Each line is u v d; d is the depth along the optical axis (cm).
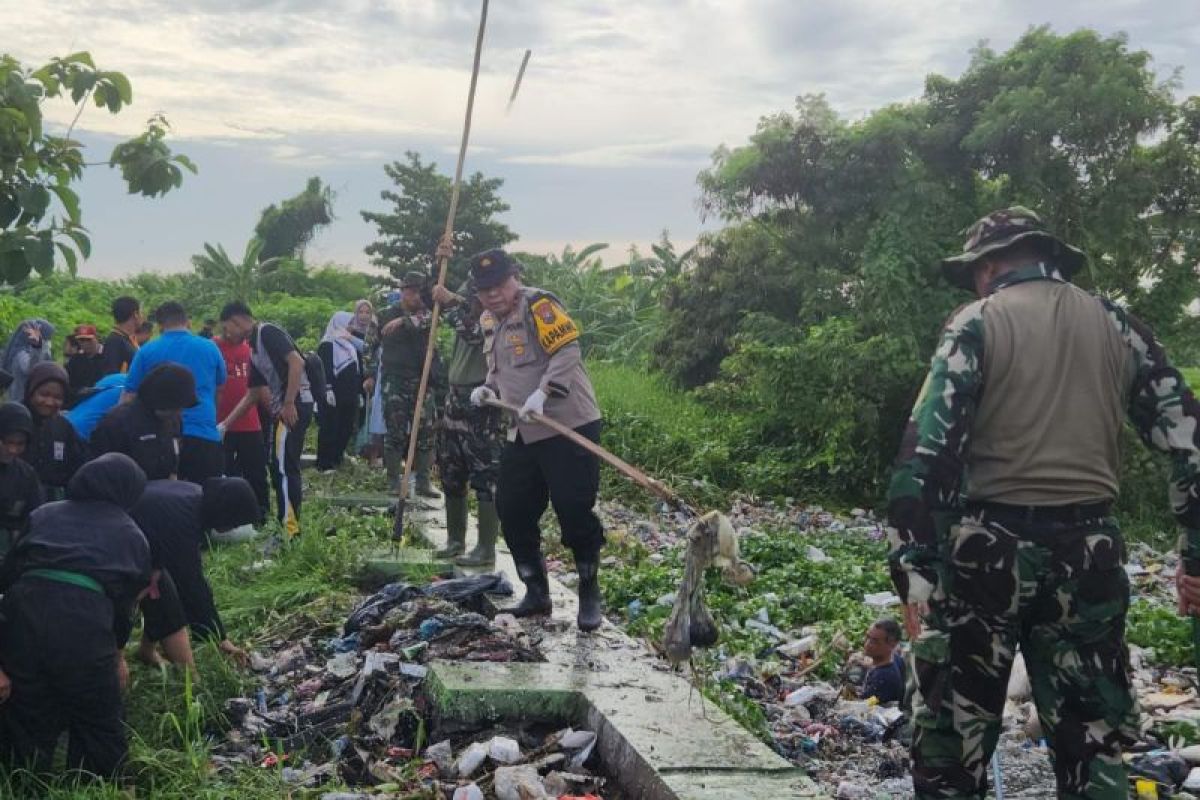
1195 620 357
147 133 680
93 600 476
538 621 665
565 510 624
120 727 484
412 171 4106
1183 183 1616
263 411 1044
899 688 631
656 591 851
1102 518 345
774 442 1623
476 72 782
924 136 1648
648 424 1628
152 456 719
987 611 345
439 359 1166
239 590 788
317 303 3550
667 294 2142
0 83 639
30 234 644
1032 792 467
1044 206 1628
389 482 1186
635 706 523
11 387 1029
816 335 1530
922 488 336
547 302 628
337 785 488
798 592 870
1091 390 345
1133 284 1662
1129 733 345
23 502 583
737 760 464
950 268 385
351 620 699
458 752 521
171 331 873
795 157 1722
